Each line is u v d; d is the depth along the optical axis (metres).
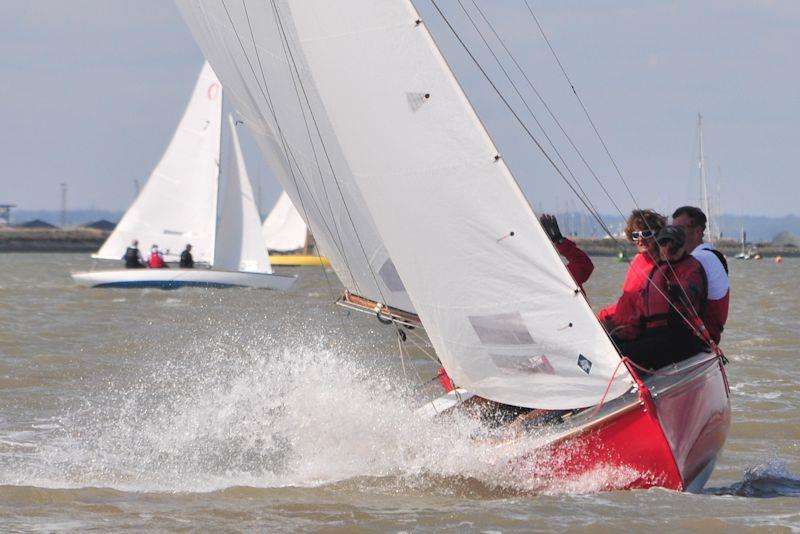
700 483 29.95
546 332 27.66
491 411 31.81
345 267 33.59
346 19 28.48
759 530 24.97
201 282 116.19
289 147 33.12
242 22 32.81
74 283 133.00
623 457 27.86
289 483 30.69
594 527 25.20
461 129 27.67
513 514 26.52
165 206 132.88
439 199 28.12
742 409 41.88
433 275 28.62
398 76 28.14
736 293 122.06
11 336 65.38
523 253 27.53
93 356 56.91
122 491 29.67
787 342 63.78
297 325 77.88
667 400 27.42
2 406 42.97
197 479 31.36
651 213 29.52
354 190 31.53
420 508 27.34
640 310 29.22
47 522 26.30
